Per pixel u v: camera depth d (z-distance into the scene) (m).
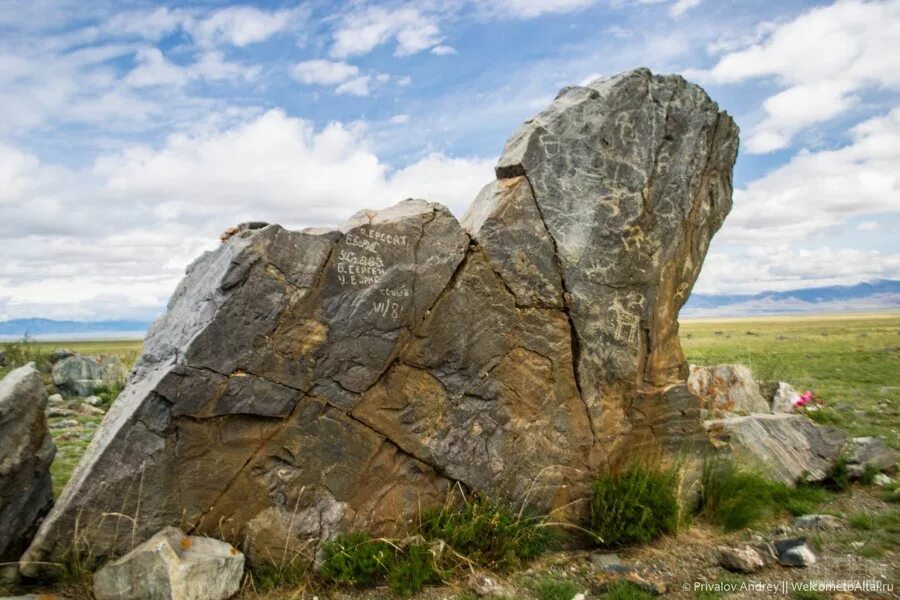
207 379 5.90
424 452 6.77
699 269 8.67
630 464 7.62
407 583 6.00
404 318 6.67
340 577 5.98
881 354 33.12
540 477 7.26
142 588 5.32
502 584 6.17
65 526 5.59
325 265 6.40
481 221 7.34
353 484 6.48
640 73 8.16
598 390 7.69
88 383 18.44
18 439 5.71
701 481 8.07
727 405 12.44
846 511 8.12
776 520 7.84
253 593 5.86
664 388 8.09
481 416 7.07
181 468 5.89
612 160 7.86
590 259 7.65
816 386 20.30
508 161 7.71
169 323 6.77
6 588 5.48
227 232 6.90
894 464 9.69
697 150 8.34
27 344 23.23
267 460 6.21
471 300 7.06
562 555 6.92
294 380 6.21
